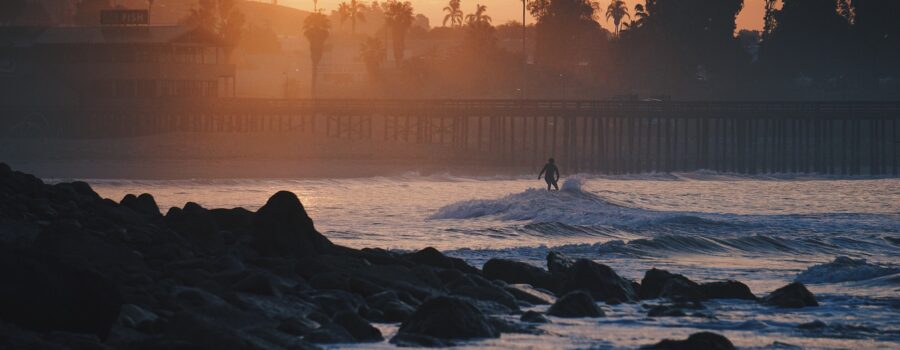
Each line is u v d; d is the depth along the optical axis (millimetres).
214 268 38438
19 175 56125
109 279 27719
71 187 57719
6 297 26359
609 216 96188
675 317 37750
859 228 90438
